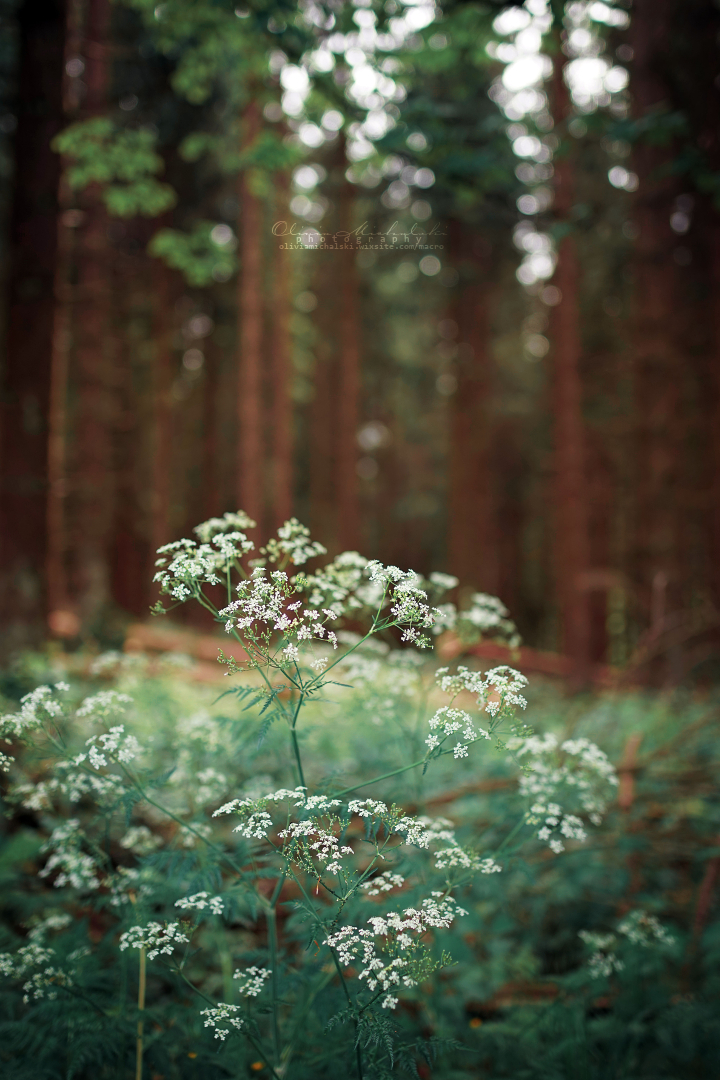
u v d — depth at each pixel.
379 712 3.26
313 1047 2.50
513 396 22.47
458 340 18.52
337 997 2.36
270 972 2.30
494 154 7.52
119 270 13.98
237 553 2.38
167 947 2.20
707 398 10.98
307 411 23.91
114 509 17.06
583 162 11.70
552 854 3.82
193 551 2.33
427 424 25.31
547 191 11.77
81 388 12.37
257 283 13.38
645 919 3.10
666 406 10.99
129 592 17.91
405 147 7.20
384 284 21.14
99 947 2.73
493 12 6.71
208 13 6.40
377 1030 1.92
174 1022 2.72
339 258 16.56
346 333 16.64
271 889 3.54
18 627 6.82
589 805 2.75
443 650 4.04
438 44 7.20
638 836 3.84
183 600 2.27
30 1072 2.38
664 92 10.07
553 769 2.73
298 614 2.16
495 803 3.95
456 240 17.06
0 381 7.22
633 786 4.21
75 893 3.28
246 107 11.34
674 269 10.98
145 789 2.55
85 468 12.43
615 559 18.42
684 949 3.43
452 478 18.77
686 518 10.98
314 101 7.03
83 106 9.23
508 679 2.26
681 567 10.74
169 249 9.28
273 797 2.10
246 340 13.33
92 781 2.58
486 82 12.78
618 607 16.09
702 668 7.94
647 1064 2.88
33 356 7.26
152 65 10.54
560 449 10.88
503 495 24.41
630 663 6.19
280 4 5.93
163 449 17.19
